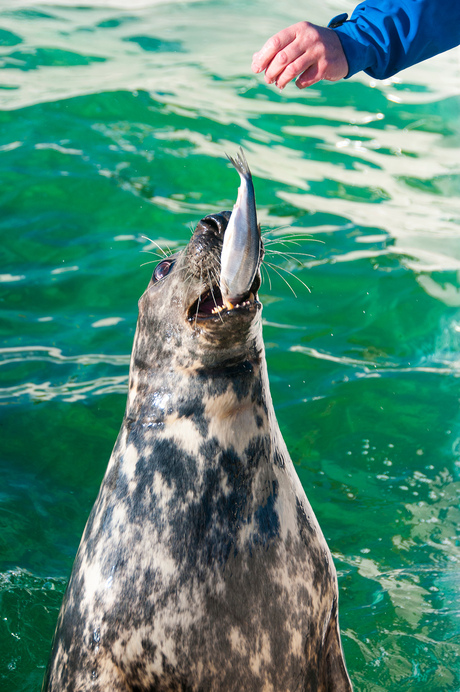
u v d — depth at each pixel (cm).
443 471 493
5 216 750
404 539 443
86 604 288
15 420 524
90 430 520
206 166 841
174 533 281
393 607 397
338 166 870
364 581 414
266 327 627
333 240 736
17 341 600
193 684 276
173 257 327
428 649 371
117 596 282
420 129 966
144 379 306
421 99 1049
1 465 486
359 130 956
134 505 291
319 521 452
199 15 1328
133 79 1045
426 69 1145
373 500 471
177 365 294
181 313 289
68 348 596
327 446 511
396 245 734
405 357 603
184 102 988
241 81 1066
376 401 553
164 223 741
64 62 1101
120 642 279
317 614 293
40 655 369
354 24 479
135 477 295
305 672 289
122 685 283
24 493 466
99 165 834
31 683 354
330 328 630
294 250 716
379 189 830
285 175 841
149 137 896
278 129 943
